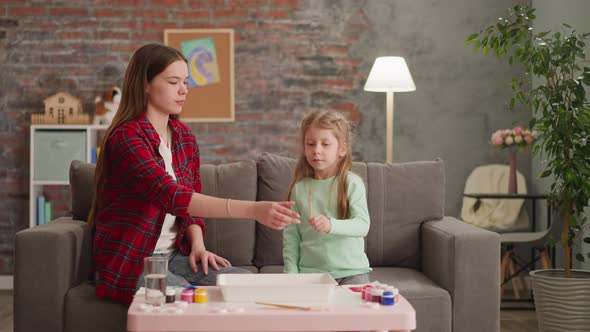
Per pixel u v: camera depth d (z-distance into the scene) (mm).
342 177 2686
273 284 2020
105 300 2525
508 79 5582
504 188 5348
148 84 2582
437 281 2900
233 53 5582
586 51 4488
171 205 2283
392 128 5566
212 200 2240
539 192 5379
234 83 5598
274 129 5613
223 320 1781
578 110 3580
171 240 2678
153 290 1867
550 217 4867
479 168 5418
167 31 5547
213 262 2604
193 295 1943
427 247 3088
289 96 5605
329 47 5605
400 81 5027
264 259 3184
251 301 1939
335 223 2461
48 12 5527
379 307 1866
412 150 5613
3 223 5523
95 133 5531
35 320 2557
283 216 2111
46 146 5297
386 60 5062
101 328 2512
